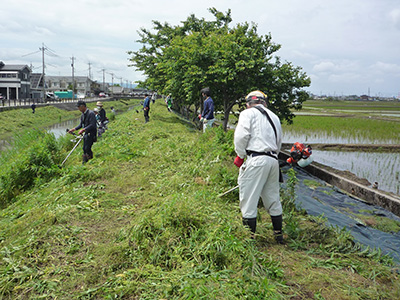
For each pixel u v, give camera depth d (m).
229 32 13.66
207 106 9.01
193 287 2.44
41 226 3.91
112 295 2.54
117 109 54.09
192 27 18.56
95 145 10.45
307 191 6.97
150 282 2.63
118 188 5.51
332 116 32.25
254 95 3.70
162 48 18.33
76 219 4.09
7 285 2.73
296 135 18.08
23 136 12.99
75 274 2.87
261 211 4.62
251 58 11.49
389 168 10.49
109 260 3.03
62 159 8.48
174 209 3.57
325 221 4.64
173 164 6.81
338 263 3.15
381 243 4.23
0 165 9.10
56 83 99.00
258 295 2.38
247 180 3.45
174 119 18.08
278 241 3.59
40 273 2.89
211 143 7.36
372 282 2.89
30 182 6.84
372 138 17.14
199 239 3.23
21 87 60.59
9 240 3.70
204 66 12.65
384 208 6.09
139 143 9.70
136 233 3.30
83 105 7.75
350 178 8.36
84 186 5.70
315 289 2.66
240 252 2.99
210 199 4.47
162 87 21.48
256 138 3.44
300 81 12.66
